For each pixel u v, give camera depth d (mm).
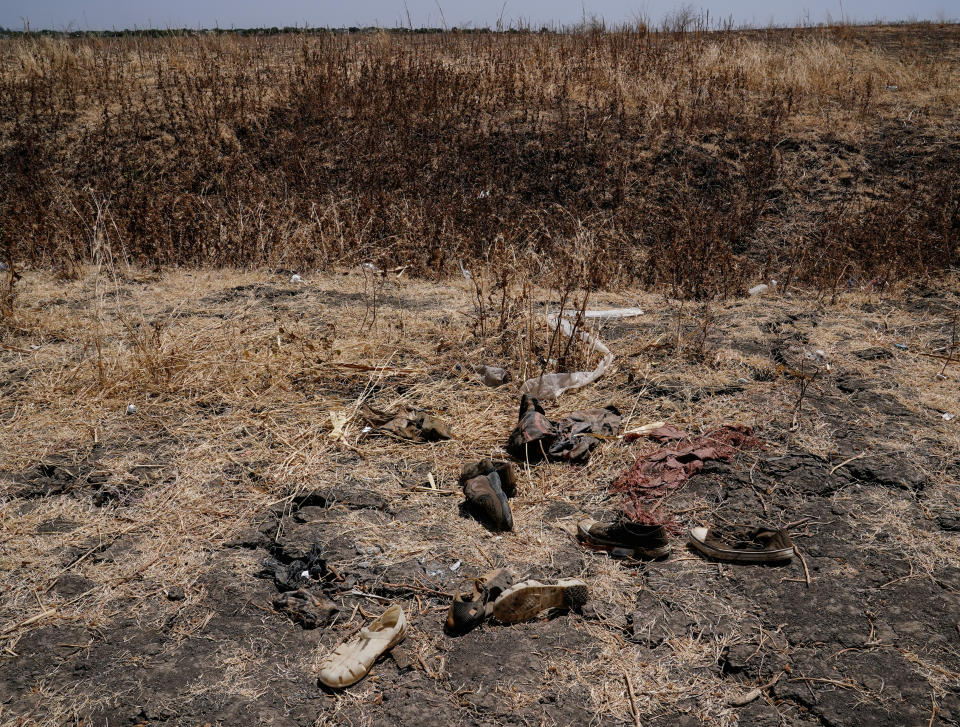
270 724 2334
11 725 2295
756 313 6613
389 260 7969
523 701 2441
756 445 4105
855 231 9102
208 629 2730
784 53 14180
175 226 8117
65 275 7145
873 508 3557
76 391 4516
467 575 3061
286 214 8797
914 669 2586
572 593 2836
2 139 11070
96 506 3449
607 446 4070
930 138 11383
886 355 5578
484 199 9695
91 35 17031
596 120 11617
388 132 11383
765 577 3078
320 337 5438
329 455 3932
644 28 15820
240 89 12547
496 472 3541
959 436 4250
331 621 2779
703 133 11391
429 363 5133
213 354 4977
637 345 5492
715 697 2479
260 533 3287
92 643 2648
